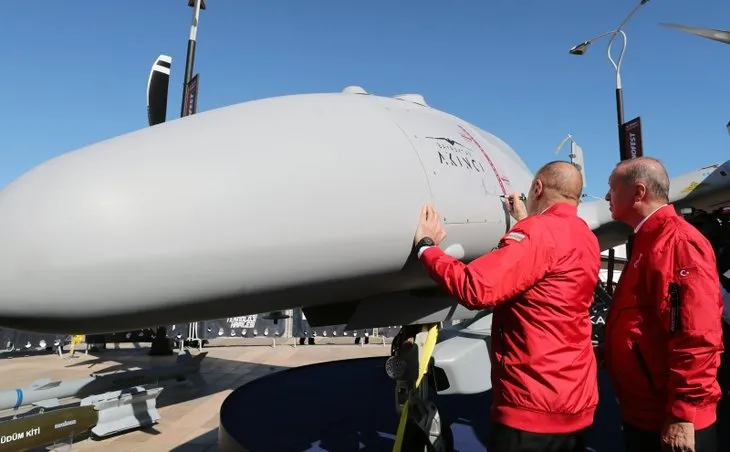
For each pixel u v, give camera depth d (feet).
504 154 9.55
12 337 33.71
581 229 5.63
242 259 5.29
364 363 18.75
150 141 5.56
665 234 5.42
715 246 8.82
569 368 5.24
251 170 5.49
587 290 5.44
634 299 5.69
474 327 9.36
